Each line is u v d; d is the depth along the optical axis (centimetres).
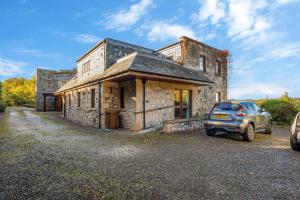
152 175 381
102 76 1091
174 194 300
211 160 486
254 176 378
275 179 363
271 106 1402
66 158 500
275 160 488
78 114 1540
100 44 1397
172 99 1262
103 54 1349
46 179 359
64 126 1248
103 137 832
